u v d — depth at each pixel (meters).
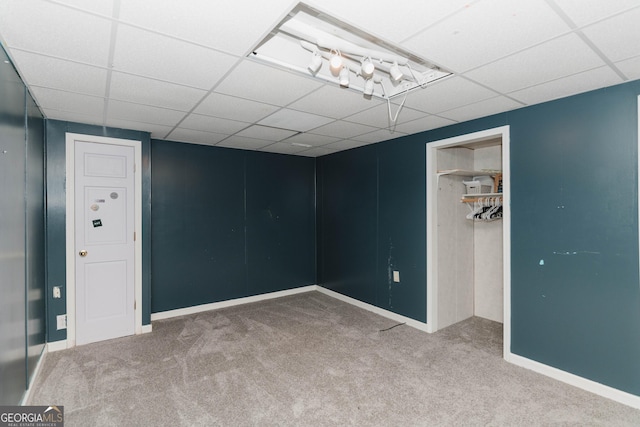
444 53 1.83
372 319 4.04
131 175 3.56
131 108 2.79
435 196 3.61
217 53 1.83
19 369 2.12
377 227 4.26
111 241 3.45
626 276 2.26
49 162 3.11
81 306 3.29
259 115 3.01
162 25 1.54
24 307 2.26
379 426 2.05
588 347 2.43
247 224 4.83
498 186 3.72
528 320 2.77
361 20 1.52
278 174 5.14
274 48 1.95
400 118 3.12
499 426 2.05
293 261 5.30
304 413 2.18
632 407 2.22
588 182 2.42
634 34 1.62
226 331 3.64
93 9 1.41
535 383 2.54
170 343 3.31
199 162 4.40
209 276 4.48
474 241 4.17
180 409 2.22
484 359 2.95
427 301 3.61
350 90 2.39
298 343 3.31
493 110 2.87
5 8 1.39
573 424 2.06
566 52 1.81
